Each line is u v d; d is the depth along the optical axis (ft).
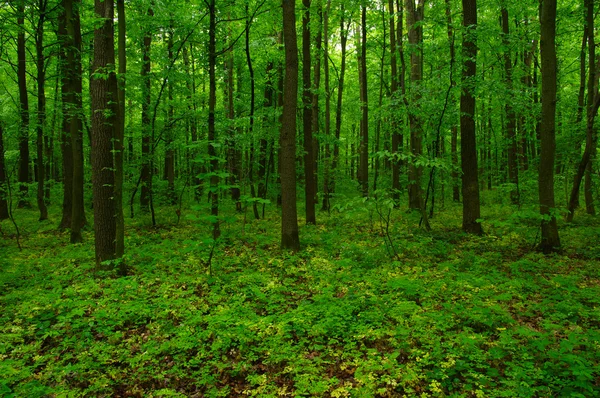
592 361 13.62
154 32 43.86
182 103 45.32
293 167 32.01
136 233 40.50
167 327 18.25
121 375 14.79
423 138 40.42
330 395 13.15
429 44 44.21
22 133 48.65
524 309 18.74
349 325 17.72
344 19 61.31
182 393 13.69
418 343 16.02
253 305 20.59
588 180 43.73
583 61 45.29
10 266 29.43
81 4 40.27
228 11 39.45
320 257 29.22
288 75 31.30
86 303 20.02
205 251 31.09
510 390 12.39
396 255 28.35
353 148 112.68
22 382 14.06
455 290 21.09
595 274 23.26
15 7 44.11
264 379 14.03
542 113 28.58
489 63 45.21
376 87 79.41
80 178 37.99
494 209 48.73
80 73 41.14
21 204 62.90
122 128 26.08
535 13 51.93
